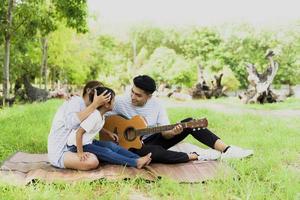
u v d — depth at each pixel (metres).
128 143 6.82
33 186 5.41
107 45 83.56
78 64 50.34
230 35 62.53
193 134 7.09
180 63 59.81
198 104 23.33
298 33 61.09
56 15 21.52
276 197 5.19
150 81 6.92
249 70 23.47
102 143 6.60
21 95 25.88
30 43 30.61
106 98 6.18
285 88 60.31
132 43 86.50
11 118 12.85
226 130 11.62
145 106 7.12
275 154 7.68
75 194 5.27
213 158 7.01
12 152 8.02
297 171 6.62
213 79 30.91
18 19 19.91
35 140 9.23
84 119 6.14
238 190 5.39
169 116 14.68
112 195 5.24
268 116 15.00
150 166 6.44
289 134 10.83
